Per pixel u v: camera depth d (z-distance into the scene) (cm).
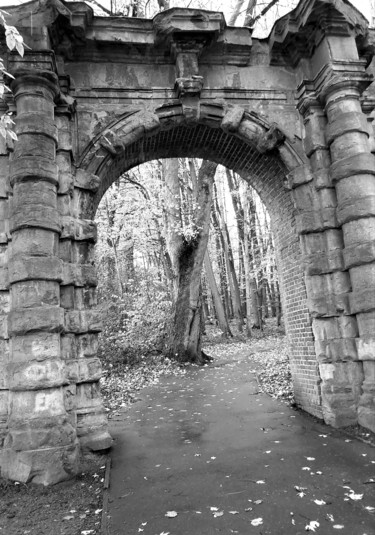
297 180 740
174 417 822
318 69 741
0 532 396
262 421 733
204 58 761
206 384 1174
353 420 659
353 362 680
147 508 427
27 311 558
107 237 1855
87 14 671
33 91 621
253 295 2886
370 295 648
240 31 751
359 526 360
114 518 409
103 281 1891
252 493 442
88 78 719
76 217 664
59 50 690
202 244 1623
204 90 755
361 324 670
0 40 632
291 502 414
